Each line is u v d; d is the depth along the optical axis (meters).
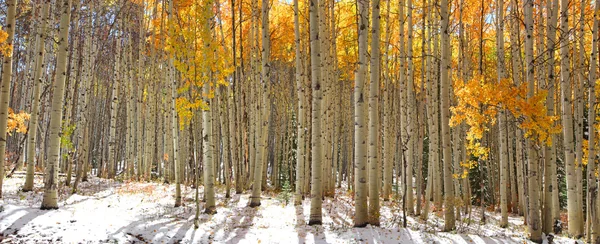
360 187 8.97
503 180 12.34
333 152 20.34
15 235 6.48
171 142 19.33
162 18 16.50
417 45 17.89
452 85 14.77
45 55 17.11
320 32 14.09
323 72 14.80
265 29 12.64
